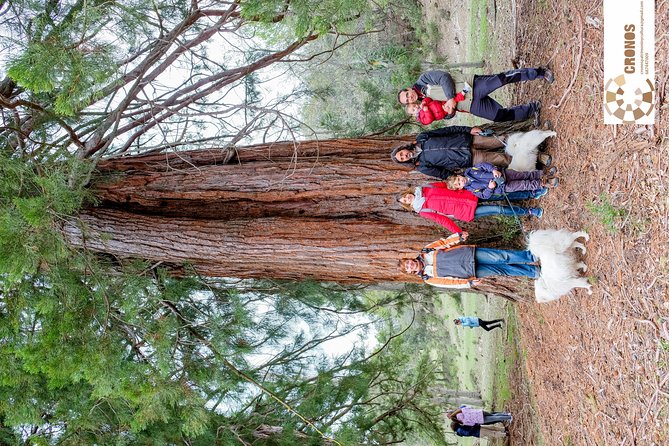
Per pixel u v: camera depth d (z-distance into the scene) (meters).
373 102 12.35
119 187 7.83
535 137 6.57
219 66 8.10
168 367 7.01
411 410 9.66
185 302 8.29
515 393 9.98
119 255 7.74
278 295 9.49
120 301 7.15
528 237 6.54
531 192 6.86
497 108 7.00
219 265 8.05
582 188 5.93
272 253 7.53
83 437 7.56
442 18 15.08
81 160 6.73
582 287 6.01
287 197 7.83
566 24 6.23
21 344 6.54
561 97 6.38
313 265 7.66
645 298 4.93
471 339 16.03
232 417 8.75
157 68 7.48
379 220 7.74
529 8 7.67
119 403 7.60
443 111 6.91
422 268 6.84
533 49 7.39
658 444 4.80
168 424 8.05
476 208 6.85
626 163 5.13
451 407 13.12
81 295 6.64
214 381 8.02
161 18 6.95
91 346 6.45
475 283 6.83
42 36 5.29
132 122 8.20
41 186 6.07
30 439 7.21
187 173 7.93
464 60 13.63
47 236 5.75
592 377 6.01
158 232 7.57
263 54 8.48
